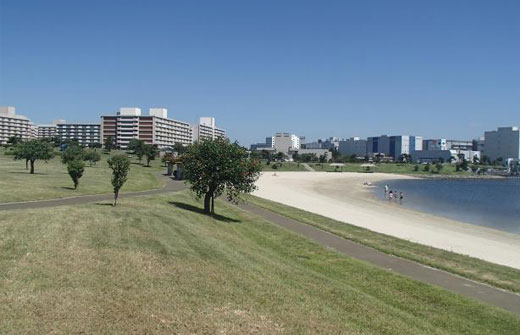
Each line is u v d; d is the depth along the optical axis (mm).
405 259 20766
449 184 147250
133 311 9609
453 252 25422
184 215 26922
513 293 15914
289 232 27016
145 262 13461
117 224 19625
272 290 12336
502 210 66375
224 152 31281
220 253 16203
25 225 17641
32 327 8469
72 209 23391
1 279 10836
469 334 11641
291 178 131375
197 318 9625
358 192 92938
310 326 10000
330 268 17969
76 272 11859
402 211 56875
